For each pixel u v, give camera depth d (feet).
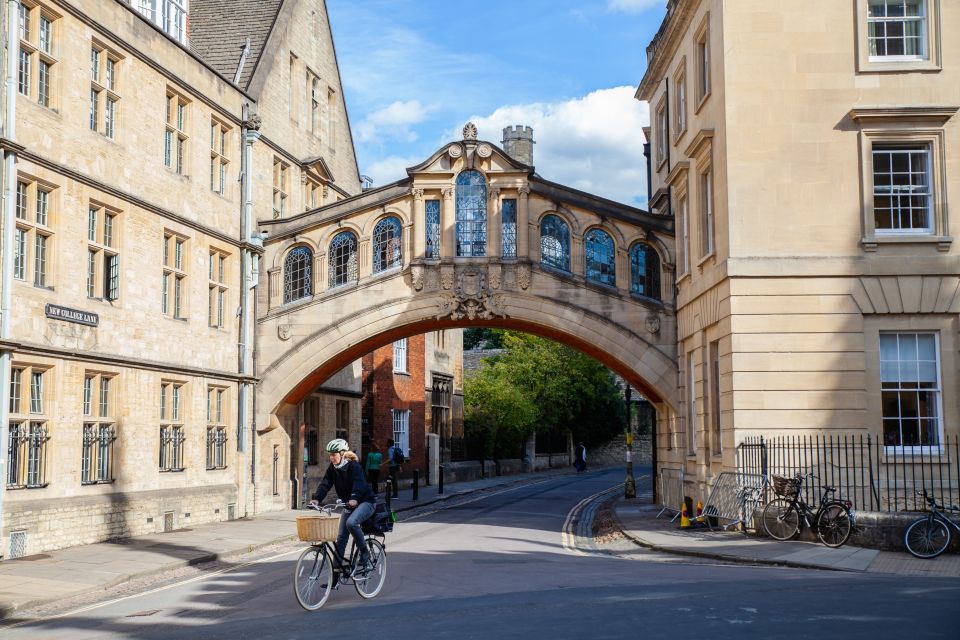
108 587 44.98
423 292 83.35
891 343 64.03
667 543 57.98
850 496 61.82
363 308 83.76
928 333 63.77
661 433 90.07
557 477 167.94
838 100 64.34
